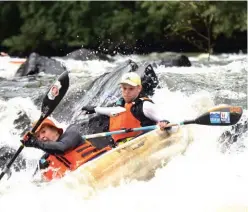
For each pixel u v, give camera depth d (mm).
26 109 26656
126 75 20266
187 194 17453
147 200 17016
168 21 80438
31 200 17359
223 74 39781
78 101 28578
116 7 83312
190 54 77250
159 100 28141
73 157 18297
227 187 18062
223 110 20266
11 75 43219
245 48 80625
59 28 84438
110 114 20688
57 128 18250
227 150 22500
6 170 18172
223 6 75250
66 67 46188
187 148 21266
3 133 24031
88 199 17141
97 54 56688
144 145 19703
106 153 18672
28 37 85438
